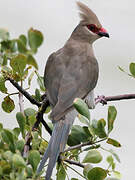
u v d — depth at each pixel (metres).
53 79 9.97
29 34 6.95
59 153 7.44
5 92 8.33
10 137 6.52
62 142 7.97
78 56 11.05
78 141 7.83
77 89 9.94
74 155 7.61
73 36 12.15
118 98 10.24
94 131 7.17
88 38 12.02
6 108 8.57
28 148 7.15
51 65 10.55
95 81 10.91
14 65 7.75
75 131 7.89
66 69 10.34
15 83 8.04
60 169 7.38
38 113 8.23
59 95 9.41
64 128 8.72
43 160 7.37
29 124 8.02
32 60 6.39
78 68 10.54
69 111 9.02
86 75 10.55
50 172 7.15
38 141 7.28
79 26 12.21
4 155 6.23
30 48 6.97
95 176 6.72
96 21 12.21
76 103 7.03
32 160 6.33
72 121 8.98
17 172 6.19
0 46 7.54
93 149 7.07
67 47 11.51
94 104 10.65
